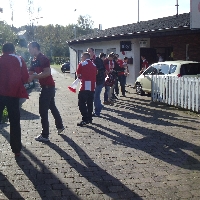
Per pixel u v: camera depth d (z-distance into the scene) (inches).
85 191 182.7
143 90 593.6
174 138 294.4
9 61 228.5
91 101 351.3
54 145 269.6
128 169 216.7
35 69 275.1
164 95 490.9
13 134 234.4
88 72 340.8
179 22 653.9
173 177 203.3
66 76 1237.1
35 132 312.0
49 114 412.5
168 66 525.7
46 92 277.9
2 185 189.3
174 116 396.8
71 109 452.8
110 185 191.0
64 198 173.9
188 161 233.0
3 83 229.3
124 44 754.2
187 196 176.6
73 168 217.6
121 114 412.8
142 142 281.6
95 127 337.7
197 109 414.0
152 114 411.2
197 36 625.3
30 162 227.9
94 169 216.2
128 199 173.2
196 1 453.4
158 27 660.7
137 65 767.7
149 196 176.7
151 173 209.8
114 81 542.6
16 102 232.5
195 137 297.4
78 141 282.8
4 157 237.3
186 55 658.2
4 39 1149.7
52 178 200.4
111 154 247.8
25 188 185.8
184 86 439.5
